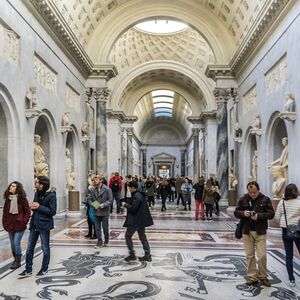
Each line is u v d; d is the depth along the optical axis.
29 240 6.80
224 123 20.48
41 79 13.79
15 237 7.12
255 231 6.14
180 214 18.31
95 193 9.69
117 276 6.67
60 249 9.12
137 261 7.88
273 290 5.86
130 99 35.66
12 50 11.09
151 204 23.27
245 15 17.34
